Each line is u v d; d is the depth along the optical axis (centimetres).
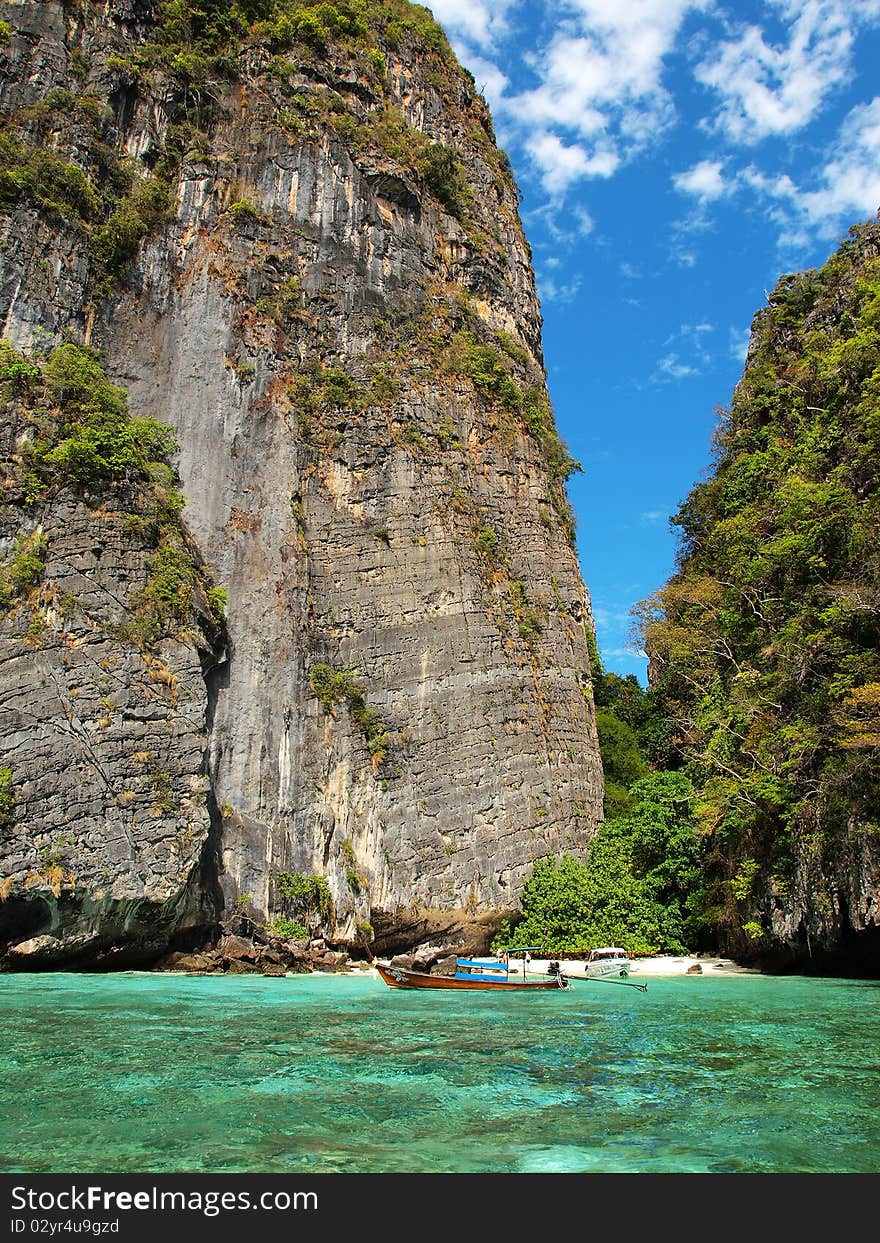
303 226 4475
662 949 3647
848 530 3378
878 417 3516
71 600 3077
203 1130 1066
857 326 4353
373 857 3478
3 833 2714
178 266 4291
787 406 4838
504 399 4744
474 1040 1634
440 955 3391
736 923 3284
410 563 4006
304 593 3775
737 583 4241
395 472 4128
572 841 4050
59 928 2764
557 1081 1320
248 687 3597
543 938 3597
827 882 2731
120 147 4394
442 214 5097
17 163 3994
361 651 3784
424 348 4538
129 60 4494
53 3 4409
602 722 5306
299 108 4725
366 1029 1744
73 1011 1930
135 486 3459
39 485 3192
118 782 2944
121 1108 1147
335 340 4316
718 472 5297
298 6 5088
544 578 4547
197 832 3033
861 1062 1462
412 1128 1085
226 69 4703
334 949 3325
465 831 3697
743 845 3238
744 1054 1523
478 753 3853
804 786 2950
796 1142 1049
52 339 3834
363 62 5125
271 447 3997
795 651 3241
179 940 3052
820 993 2433
